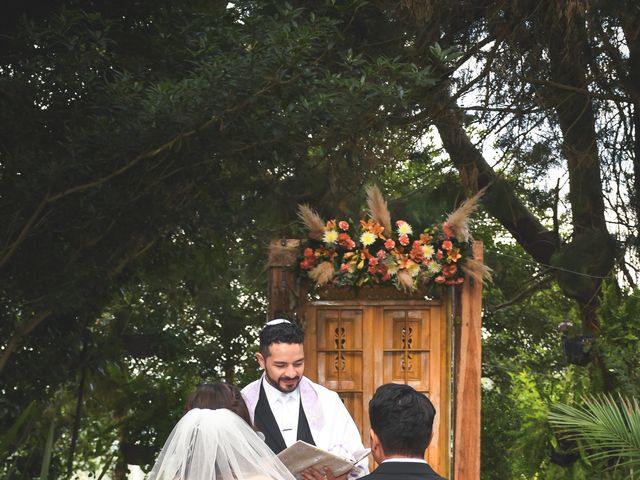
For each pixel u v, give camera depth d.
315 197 9.43
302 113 6.06
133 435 11.41
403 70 6.49
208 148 6.29
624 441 7.30
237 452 3.39
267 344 5.11
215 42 6.90
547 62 9.82
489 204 10.76
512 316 15.00
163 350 11.62
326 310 7.01
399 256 6.69
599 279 10.26
